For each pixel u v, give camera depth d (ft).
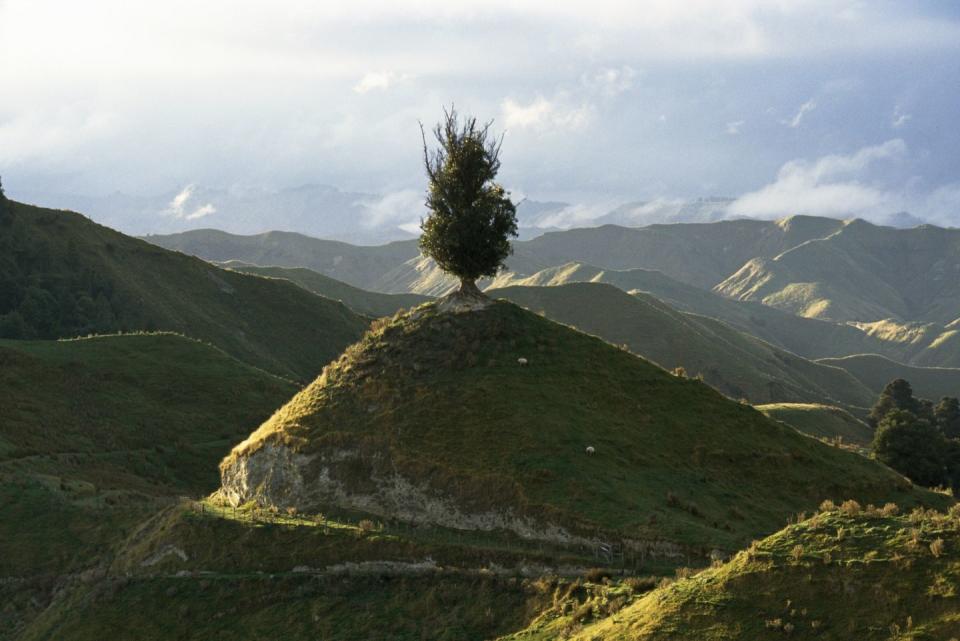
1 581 181.37
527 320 212.43
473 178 213.05
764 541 95.96
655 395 196.65
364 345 209.56
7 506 210.59
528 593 117.70
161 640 135.74
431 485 161.79
